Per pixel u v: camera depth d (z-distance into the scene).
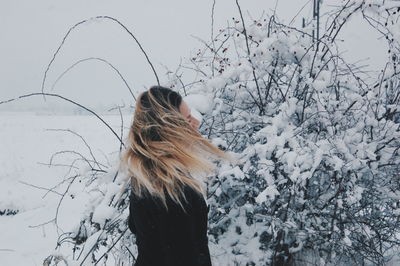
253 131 2.74
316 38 2.58
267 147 2.32
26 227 6.52
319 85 2.48
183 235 1.30
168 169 1.30
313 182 2.66
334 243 2.53
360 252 2.61
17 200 8.03
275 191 2.22
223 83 2.54
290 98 2.63
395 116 2.85
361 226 2.51
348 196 2.44
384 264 2.84
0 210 7.66
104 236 2.23
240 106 2.83
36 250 5.61
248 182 2.68
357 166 2.34
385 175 2.73
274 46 2.72
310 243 2.70
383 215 2.76
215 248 2.61
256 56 2.67
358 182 2.64
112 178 2.45
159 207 1.30
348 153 2.37
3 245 5.88
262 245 2.67
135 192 1.37
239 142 2.74
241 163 2.38
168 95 1.49
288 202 2.39
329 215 2.58
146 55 2.25
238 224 2.66
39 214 7.07
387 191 2.68
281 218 2.59
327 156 2.37
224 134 2.72
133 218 1.41
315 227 2.59
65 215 6.82
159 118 1.39
